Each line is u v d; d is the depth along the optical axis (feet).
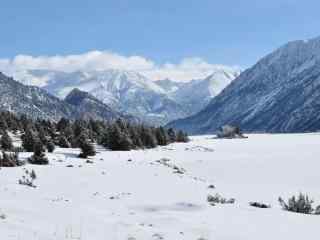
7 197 69.05
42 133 204.03
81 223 49.49
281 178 145.38
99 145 237.45
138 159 179.11
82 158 170.71
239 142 315.99
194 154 216.95
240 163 182.80
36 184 97.40
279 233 49.49
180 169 160.56
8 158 133.69
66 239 41.42
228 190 111.55
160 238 44.47
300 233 49.96
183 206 66.08
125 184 101.24
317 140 327.26
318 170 161.27
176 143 300.20
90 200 72.84
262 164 180.34
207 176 151.02
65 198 74.79
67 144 221.46
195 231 48.93
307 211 75.56
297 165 175.73
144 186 98.53
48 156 165.58
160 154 211.20
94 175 116.26
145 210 63.82
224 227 51.42
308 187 126.93
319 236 48.83
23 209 56.18
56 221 49.93
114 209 62.85
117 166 141.28
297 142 306.55
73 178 109.19
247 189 117.80
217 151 238.27
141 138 250.57
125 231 46.70
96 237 43.24
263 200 98.32
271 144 290.15
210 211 62.54
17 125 292.61
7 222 46.44
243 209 65.46
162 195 83.97
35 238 40.57
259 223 54.70
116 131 227.61
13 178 105.09
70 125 280.31
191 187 102.73
